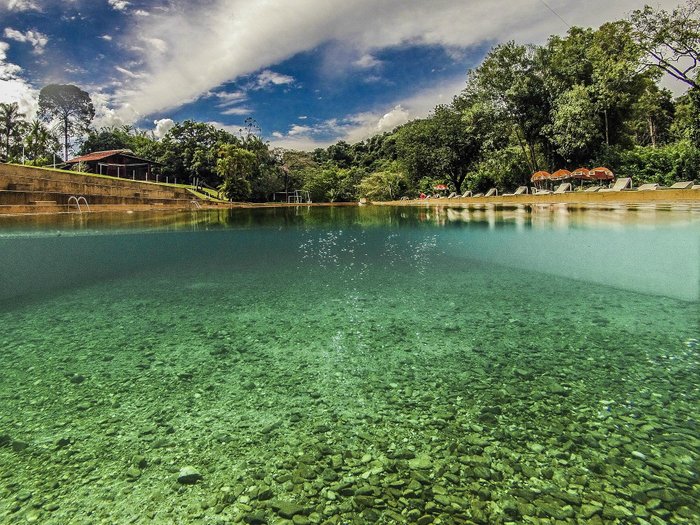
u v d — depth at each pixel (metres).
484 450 1.42
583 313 3.14
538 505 1.16
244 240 7.45
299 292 4.05
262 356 2.34
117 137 53.38
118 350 2.46
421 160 24.92
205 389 1.92
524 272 4.98
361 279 4.66
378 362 2.22
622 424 1.56
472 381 1.97
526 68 17.48
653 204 4.30
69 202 12.41
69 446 1.47
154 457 1.40
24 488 1.25
